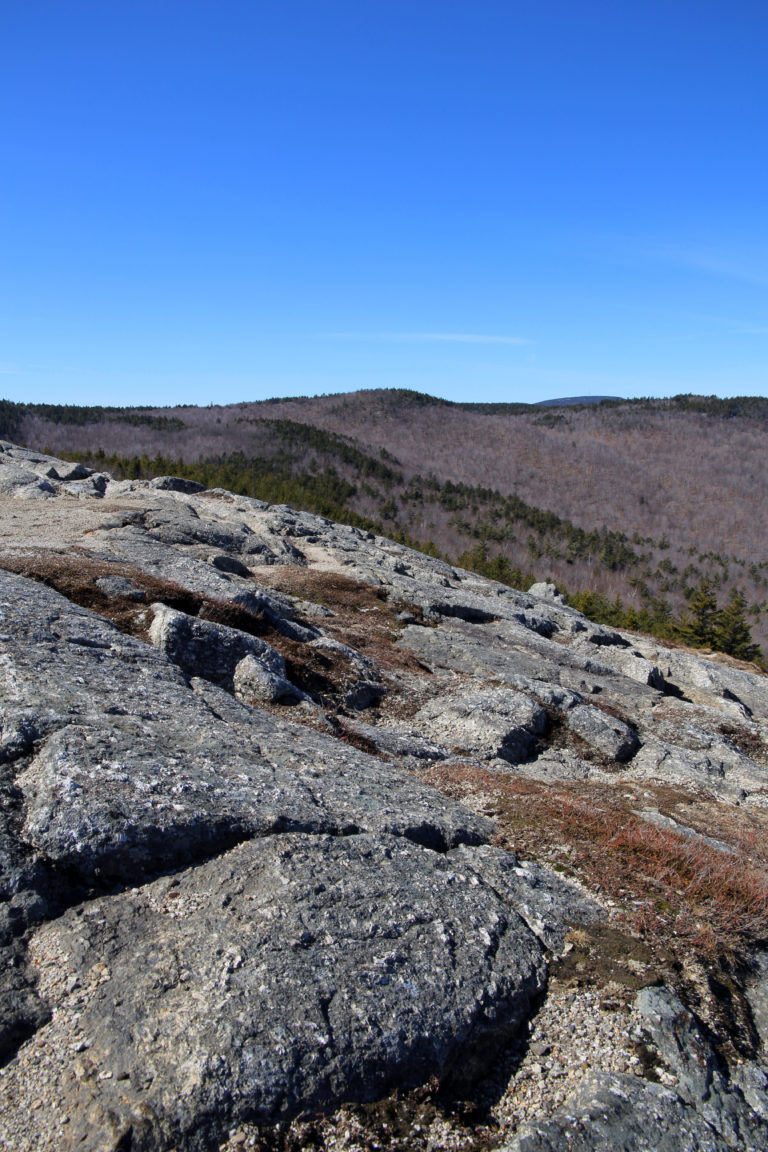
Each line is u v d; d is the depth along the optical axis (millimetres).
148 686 10070
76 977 5410
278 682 13094
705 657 41000
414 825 8172
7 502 28078
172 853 6590
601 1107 5262
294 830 7262
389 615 24062
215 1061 4738
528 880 7824
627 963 6758
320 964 5641
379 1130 4867
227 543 27469
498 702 16453
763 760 20203
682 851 9312
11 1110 4574
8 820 6461
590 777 15047
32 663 9461
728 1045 6117
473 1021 5695
